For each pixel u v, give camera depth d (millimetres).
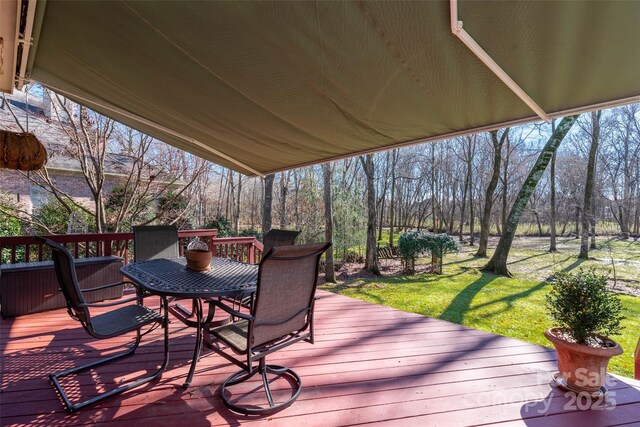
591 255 11773
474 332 3480
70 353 2713
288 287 2033
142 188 8102
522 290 8320
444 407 2152
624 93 1775
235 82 2121
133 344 2920
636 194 11391
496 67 1624
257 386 2342
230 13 1491
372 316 3947
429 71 1769
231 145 3518
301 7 1398
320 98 2227
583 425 1993
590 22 1277
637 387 2424
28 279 3492
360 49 1639
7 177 7543
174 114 2822
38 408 1995
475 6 1266
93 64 2117
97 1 1512
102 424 1883
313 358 2811
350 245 11547
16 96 6977
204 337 2188
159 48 1839
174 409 2051
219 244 5242
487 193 13258
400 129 2645
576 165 12672
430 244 10641
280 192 13484
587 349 2209
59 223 7699
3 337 2967
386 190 16719
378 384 2414
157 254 3576
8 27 1691
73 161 9477
